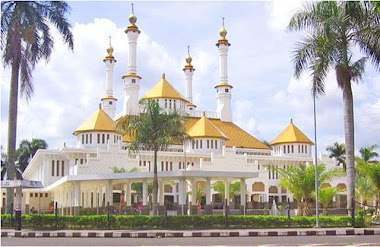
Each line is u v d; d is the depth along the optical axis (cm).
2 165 8306
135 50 8981
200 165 6856
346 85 3575
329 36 3469
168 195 6881
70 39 3762
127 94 8812
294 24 3594
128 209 4672
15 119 3688
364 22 3466
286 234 3056
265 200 7344
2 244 2478
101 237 2956
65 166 7106
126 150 6750
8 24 3566
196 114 9088
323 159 7925
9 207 3684
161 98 8150
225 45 9444
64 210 5647
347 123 3572
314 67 3516
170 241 2620
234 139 8444
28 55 3681
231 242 2514
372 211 5041
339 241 2517
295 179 4334
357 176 5047
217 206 6269
